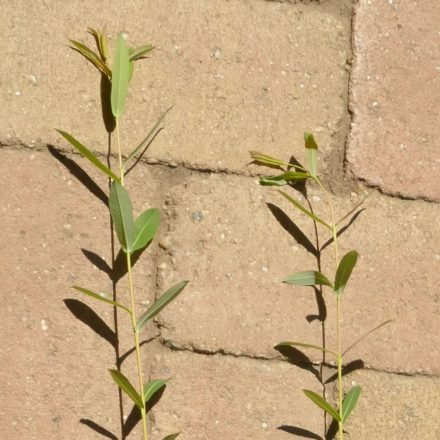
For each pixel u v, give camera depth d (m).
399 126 0.82
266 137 0.81
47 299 0.78
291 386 0.80
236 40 0.80
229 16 0.80
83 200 0.79
